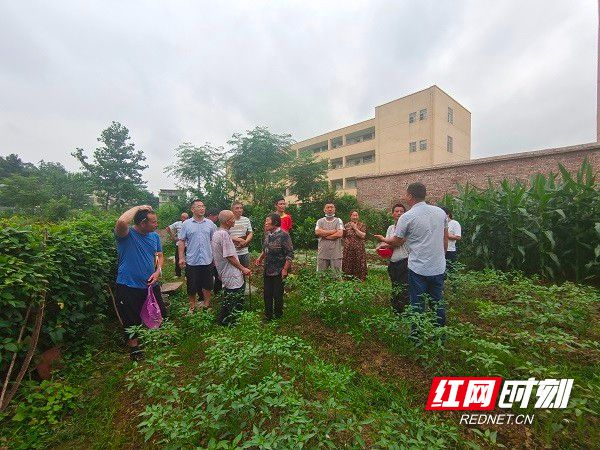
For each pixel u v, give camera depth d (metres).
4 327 2.50
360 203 15.06
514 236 6.20
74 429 2.22
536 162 9.61
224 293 3.94
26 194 22.89
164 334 2.95
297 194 18.89
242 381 2.46
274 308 4.32
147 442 2.10
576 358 2.87
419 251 3.23
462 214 7.04
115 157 33.38
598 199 5.59
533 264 6.11
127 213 3.23
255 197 18.25
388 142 31.88
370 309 4.09
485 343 2.58
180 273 7.25
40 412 2.35
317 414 1.95
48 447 2.10
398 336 3.23
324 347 3.27
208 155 19.50
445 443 1.92
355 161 37.69
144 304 3.39
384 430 1.76
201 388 2.37
